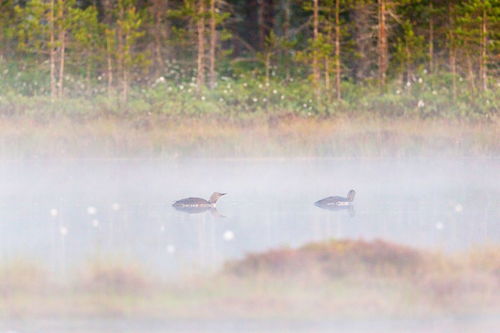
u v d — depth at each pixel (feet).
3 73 250.57
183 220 102.58
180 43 272.10
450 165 171.32
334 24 266.98
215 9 264.31
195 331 56.54
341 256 69.92
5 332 56.39
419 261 69.46
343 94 257.96
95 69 272.72
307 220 102.06
